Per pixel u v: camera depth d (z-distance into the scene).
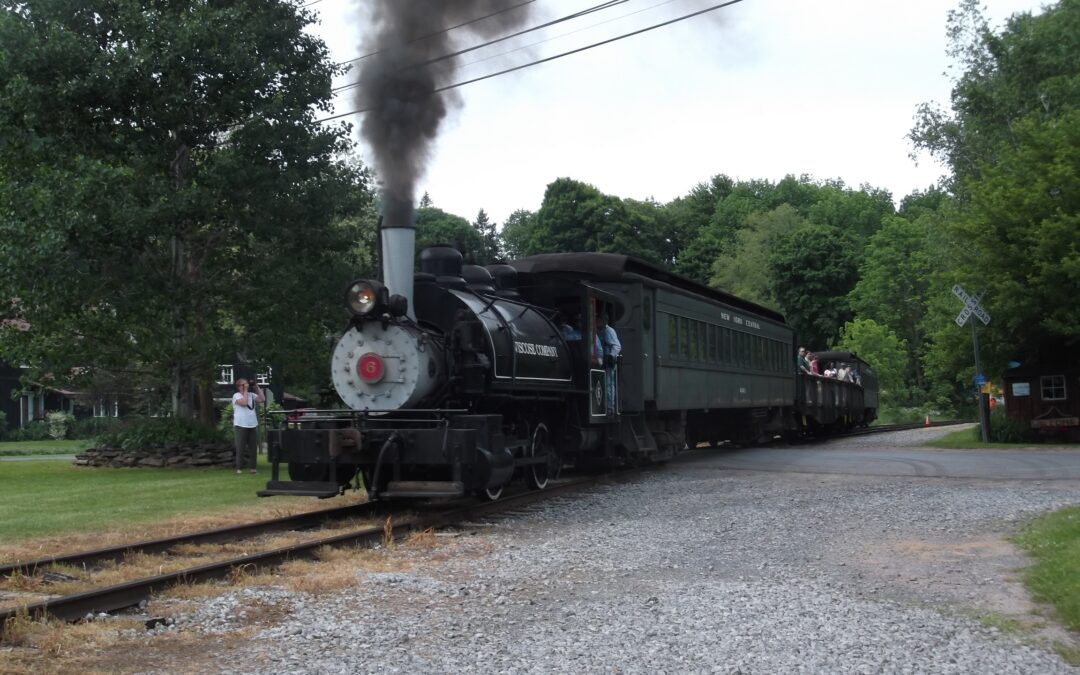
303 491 11.01
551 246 59.03
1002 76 33.03
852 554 8.78
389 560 8.55
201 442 18.75
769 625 6.16
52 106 16.72
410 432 10.99
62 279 16.05
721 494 13.48
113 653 5.61
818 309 61.56
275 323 18.72
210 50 17.16
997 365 23.75
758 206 85.62
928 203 90.00
